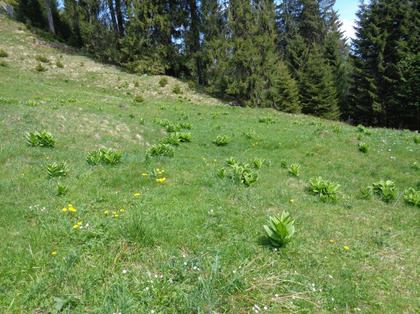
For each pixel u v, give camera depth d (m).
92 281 3.12
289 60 40.56
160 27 31.41
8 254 3.44
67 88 23.02
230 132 14.52
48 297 2.90
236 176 7.10
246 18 27.62
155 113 18.52
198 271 3.37
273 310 2.97
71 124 11.38
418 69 25.59
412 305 3.23
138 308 2.81
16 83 18.81
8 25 32.41
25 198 5.14
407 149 11.20
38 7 36.44
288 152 11.39
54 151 8.38
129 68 30.95
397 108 28.81
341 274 3.67
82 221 4.48
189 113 19.91
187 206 5.30
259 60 26.86
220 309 2.90
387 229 5.08
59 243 3.83
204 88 30.31
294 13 49.94
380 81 30.19
